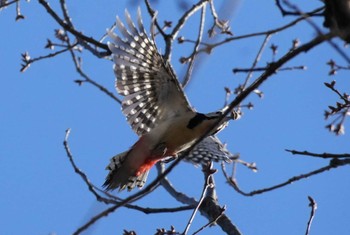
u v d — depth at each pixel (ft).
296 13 20.95
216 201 36.88
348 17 19.40
